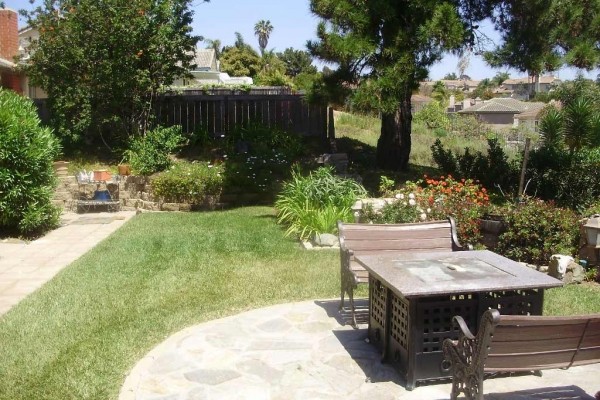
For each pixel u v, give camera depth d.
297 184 10.02
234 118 16.17
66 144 15.05
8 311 5.72
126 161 14.05
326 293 6.26
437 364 4.08
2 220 9.71
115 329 5.15
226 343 4.84
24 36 22.36
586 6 11.15
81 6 13.37
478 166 13.06
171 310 5.68
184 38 14.65
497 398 3.84
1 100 10.05
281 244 8.59
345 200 9.34
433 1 10.13
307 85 11.26
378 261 4.75
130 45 13.65
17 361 4.44
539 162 12.05
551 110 14.20
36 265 7.86
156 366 4.37
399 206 8.23
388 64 10.23
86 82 13.89
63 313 5.59
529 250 7.31
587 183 11.22
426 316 4.05
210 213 11.70
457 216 7.89
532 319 2.98
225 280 6.73
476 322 4.14
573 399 3.81
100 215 12.06
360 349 4.73
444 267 4.51
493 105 51.16
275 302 5.97
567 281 6.64
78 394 3.90
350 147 16.31
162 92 15.29
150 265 7.43
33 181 9.88
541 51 10.95
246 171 12.95
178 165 13.00
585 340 3.22
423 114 29.36
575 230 7.28
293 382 4.12
